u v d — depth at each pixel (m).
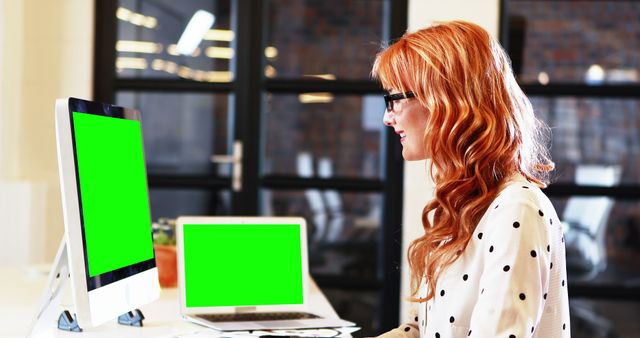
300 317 2.39
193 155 4.94
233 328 2.18
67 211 1.60
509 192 1.45
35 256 4.54
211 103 4.91
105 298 1.70
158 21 4.91
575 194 4.81
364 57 4.88
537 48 4.80
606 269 4.81
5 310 2.29
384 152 4.86
